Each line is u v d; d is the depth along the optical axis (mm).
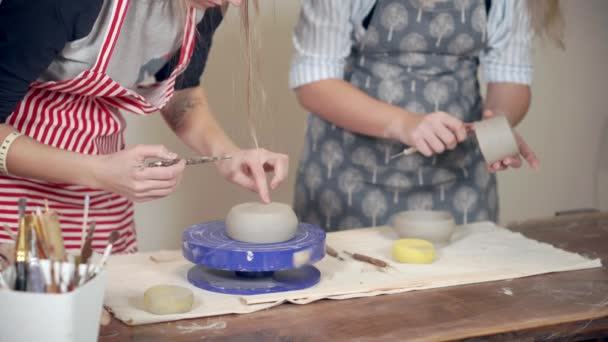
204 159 1337
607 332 1226
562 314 1219
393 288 1314
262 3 2746
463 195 2027
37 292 897
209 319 1187
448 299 1284
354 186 2006
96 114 1547
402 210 1997
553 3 2010
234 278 1349
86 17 1311
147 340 1104
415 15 1900
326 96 1890
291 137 2902
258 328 1151
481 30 1944
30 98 1470
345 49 1928
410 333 1132
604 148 3441
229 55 2721
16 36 1262
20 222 928
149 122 2715
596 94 3395
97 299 930
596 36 3334
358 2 1899
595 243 1650
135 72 1562
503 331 1150
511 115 2031
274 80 2820
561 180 3422
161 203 2791
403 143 1959
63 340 878
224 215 2885
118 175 1284
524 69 2055
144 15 1473
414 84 1944
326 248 1526
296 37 1957
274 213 1346
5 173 1459
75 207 1560
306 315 1206
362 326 1160
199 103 1731
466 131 1763
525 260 1490
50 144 1503
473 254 1531
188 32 1515
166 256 1496
